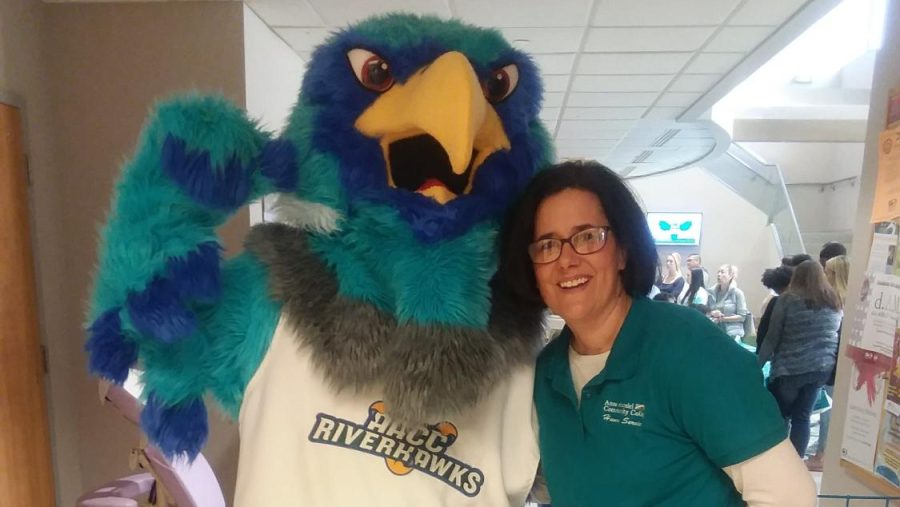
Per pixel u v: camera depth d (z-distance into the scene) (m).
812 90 6.75
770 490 0.89
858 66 9.20
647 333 0.99
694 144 6.25
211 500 1.44
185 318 0.87
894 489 1.47
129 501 1.63
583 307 0.98
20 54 2.27
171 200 0.88
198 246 0.88
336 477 0.92
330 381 0.90
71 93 2.44
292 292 0.93
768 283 3.88
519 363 1.05
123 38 2.42
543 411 1.07
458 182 0.97
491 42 1.04
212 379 0.93
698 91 4.03
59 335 2.42
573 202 0.98
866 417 1.59
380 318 0.91
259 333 0.93
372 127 0.94
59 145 2.45
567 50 3.17
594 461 1.00
